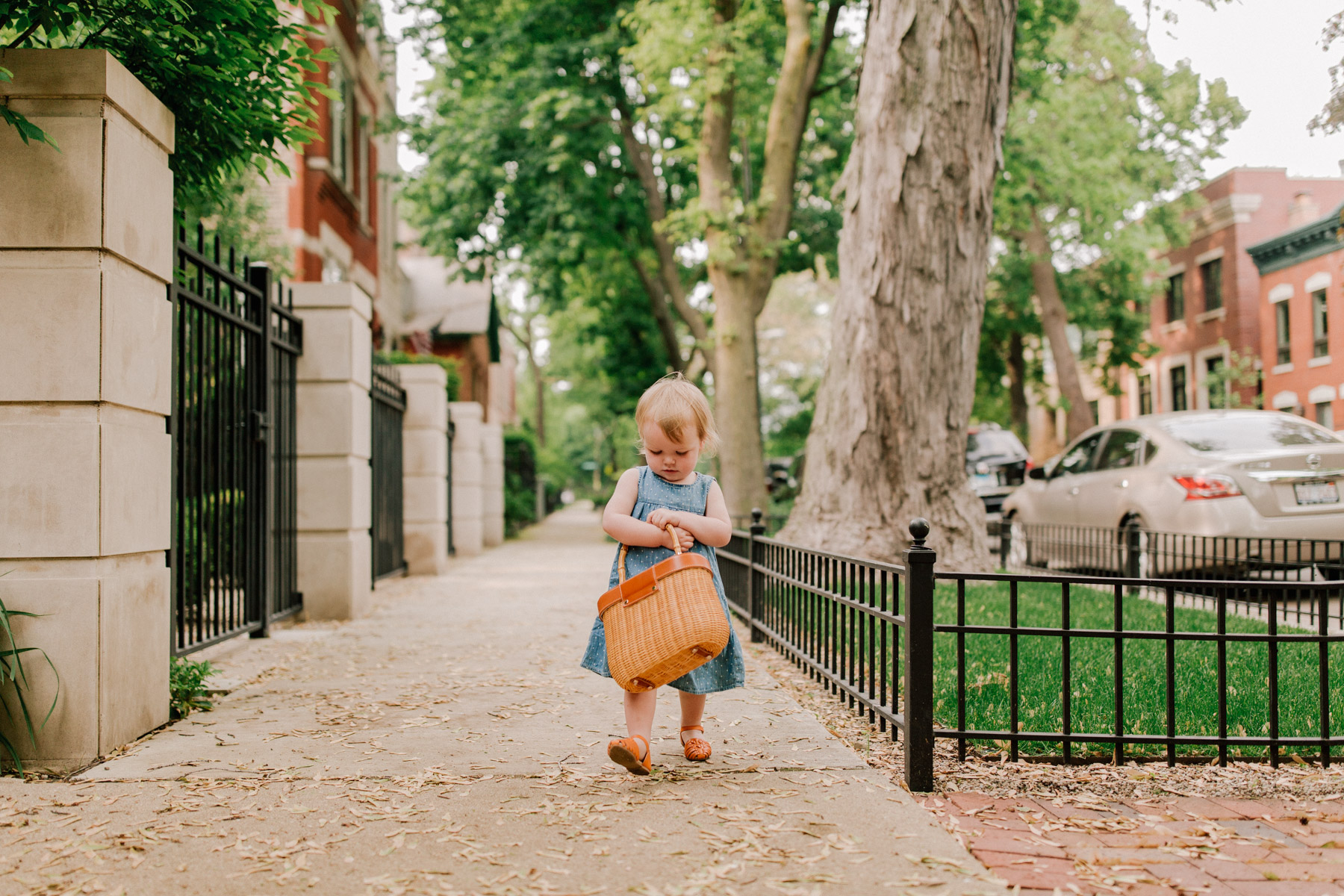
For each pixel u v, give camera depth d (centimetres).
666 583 295
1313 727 375
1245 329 2584
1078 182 1884
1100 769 328
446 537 1246
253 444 631
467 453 1508
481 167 1557
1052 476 1048
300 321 740
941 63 786
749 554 642
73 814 284
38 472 340
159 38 396
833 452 845
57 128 340
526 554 1544
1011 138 1641
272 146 467
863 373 826
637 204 1700
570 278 1938
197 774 322
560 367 4159
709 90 1376
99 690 340
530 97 1533
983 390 3225
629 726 316
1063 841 263
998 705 412
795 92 1415
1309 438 832
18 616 338
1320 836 268
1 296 340
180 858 249
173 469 480
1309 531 749
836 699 444
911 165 798
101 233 340
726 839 260
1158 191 2108
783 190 1464
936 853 252
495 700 441
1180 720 385
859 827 270
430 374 1153
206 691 448
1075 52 1486
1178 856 252
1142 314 2731
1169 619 326
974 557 826
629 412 2492
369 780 314
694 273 2089
